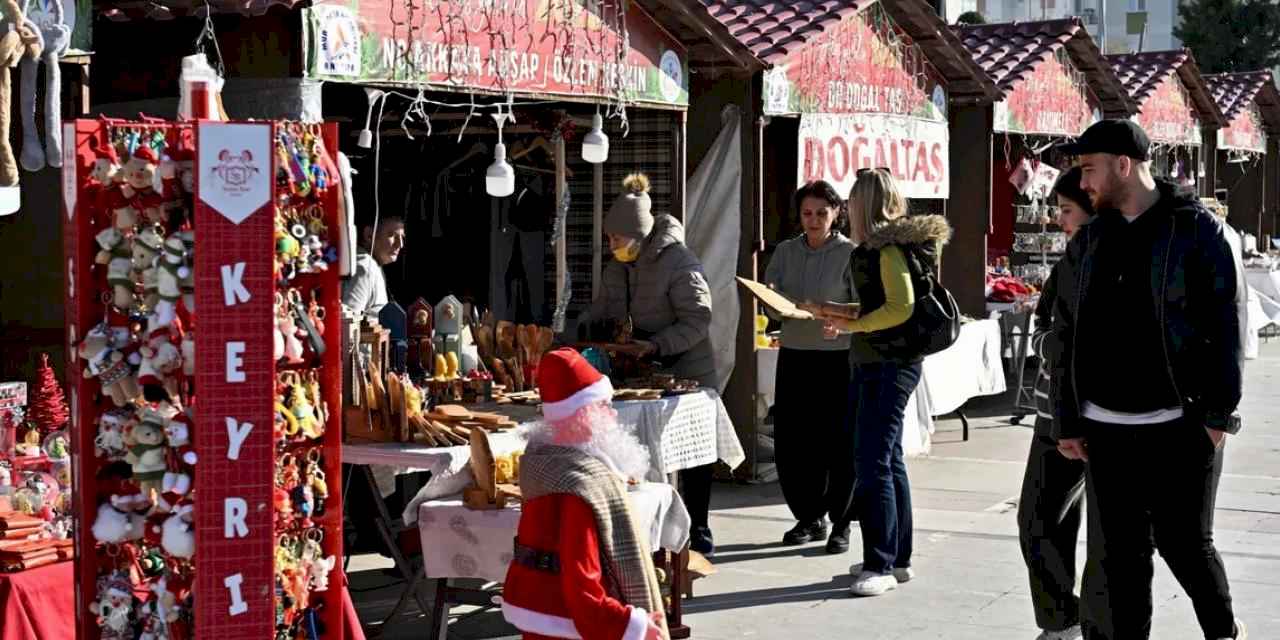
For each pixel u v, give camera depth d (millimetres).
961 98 12742
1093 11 51344
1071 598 5836
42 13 5316
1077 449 5156
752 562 7676
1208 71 36156
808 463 7977
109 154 4102
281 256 4160
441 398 6922
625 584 3795
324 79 6266
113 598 4211
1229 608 4988
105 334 4113
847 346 7770
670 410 7055
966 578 7301
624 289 7836
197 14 5957
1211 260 4812
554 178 10344
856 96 10812
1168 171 19969
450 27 7004
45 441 5398
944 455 10969
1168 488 4949
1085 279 5031
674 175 9375
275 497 4137
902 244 6746
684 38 9156
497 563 5555
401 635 6371
